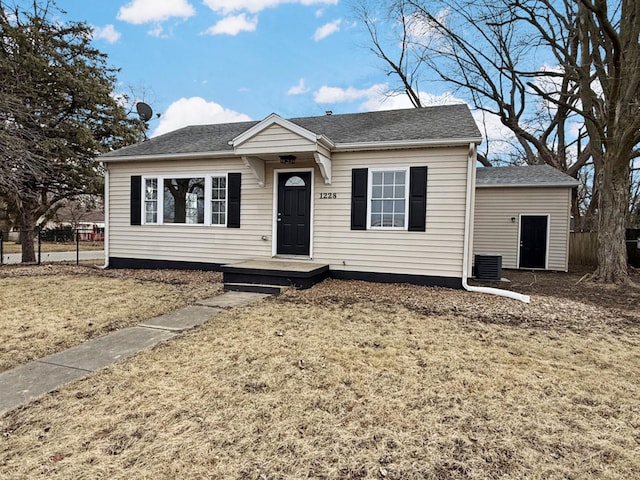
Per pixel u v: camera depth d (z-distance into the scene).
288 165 8.38
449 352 3.88
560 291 7.93
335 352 3.80
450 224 7.28
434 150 7.32
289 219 8.49
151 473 1.96
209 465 2.04
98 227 32.56
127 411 2.59
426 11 14.30
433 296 6.59
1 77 10.45
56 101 11.61
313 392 2.91
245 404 2.71
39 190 12.22
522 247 12.78
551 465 2.10
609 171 9.06
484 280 9.48
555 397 2.93
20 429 2.35
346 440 2.29
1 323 4.73
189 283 7.63
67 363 3.45
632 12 8.55
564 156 18.52
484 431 2.42
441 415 2.61
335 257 8.10
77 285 7.34
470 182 7.10
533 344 4.23
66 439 2.25
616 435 2.42
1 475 1.93
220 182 9.01
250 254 8.76
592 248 13.98
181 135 10.96
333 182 8.07
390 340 4.22
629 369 3.56
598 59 9.31
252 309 5.51
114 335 4.29
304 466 2.04
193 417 2.52
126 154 9.43
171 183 9.34
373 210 7.86
